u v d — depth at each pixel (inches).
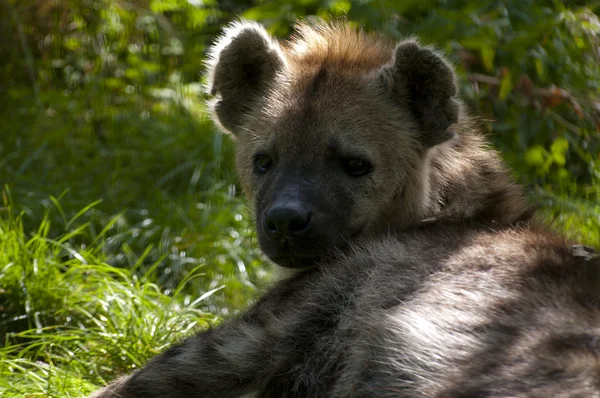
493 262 286.7
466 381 245.3
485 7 518.3
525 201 343.9
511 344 250.8
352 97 338.3
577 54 534.9
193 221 509.7
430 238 313.9
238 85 372.2
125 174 554.6
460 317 267.4
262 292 348.5
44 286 425.4
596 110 538.6
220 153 556.1
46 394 351.3
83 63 655.8
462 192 338.6
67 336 393.4
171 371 309.6
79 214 467.2
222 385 307.9
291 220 317.4
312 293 313.4
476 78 530.3
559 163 515.2
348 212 331.0
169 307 424.5
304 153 331.9
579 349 240.1
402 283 295.0
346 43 361.1
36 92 617.3
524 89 533.0
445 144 346.0
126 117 611.8
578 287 267.7
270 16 555.8
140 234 502.6
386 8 519.2
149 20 666.2
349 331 295.4
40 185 536.4
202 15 671.1
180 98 632.4
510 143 536.1
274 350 304.8
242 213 512.1
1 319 418.0
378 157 333.4
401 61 336.8
